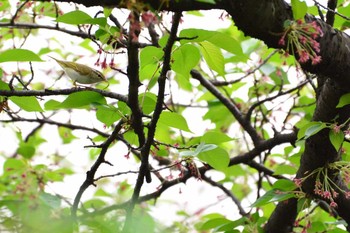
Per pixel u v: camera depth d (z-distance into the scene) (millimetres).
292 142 10938
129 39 6602
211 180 13039
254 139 11578
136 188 8422
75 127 12688
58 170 13172
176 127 8508
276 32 7004
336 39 7652
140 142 8141
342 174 9180
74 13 6812
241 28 7020
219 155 8766
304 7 6762
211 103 13406
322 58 7590
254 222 9945
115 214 7590
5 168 13055
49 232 6348
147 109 8328
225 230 9719
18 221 6184
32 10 11250
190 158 8758
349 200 9602
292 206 9852
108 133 12734
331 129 8172
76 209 8375
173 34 6742
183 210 14312
